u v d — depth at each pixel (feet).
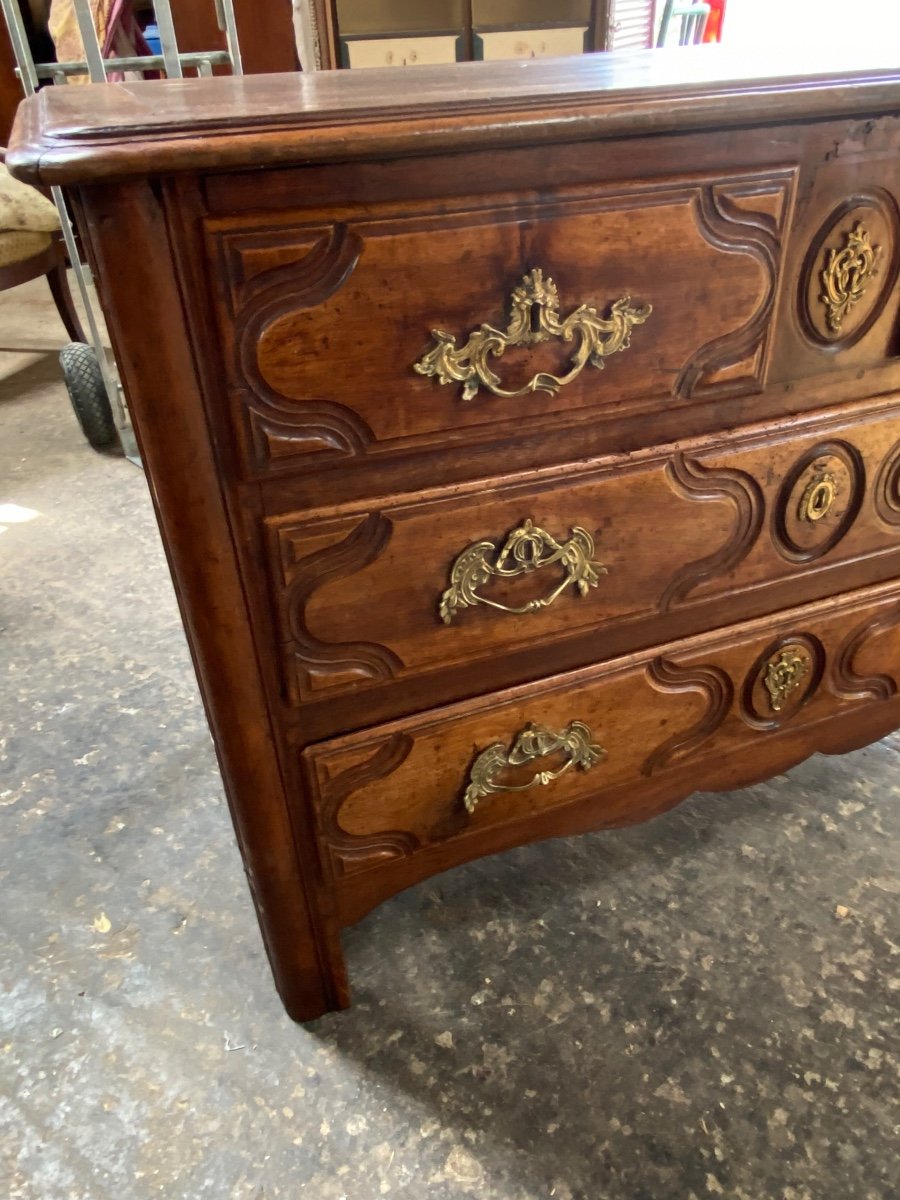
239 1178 2.44
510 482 2.10
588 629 2.43
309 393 1.80
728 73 2.03
